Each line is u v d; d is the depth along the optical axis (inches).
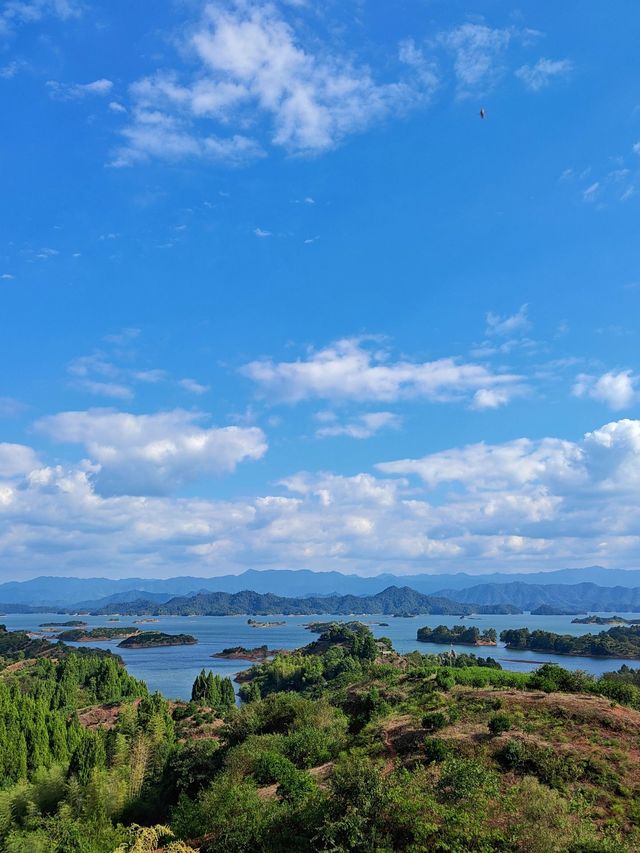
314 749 1759.4
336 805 1015.0
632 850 877.2
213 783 1694.1
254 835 1145.4
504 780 1214.3
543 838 840.9
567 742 1326.3
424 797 978.7
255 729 2201.0
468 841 853.2
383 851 879.1
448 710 1621.6
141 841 1408.7
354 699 2320.4
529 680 1894.7
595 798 1125.1
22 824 2249.0
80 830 1704.0
